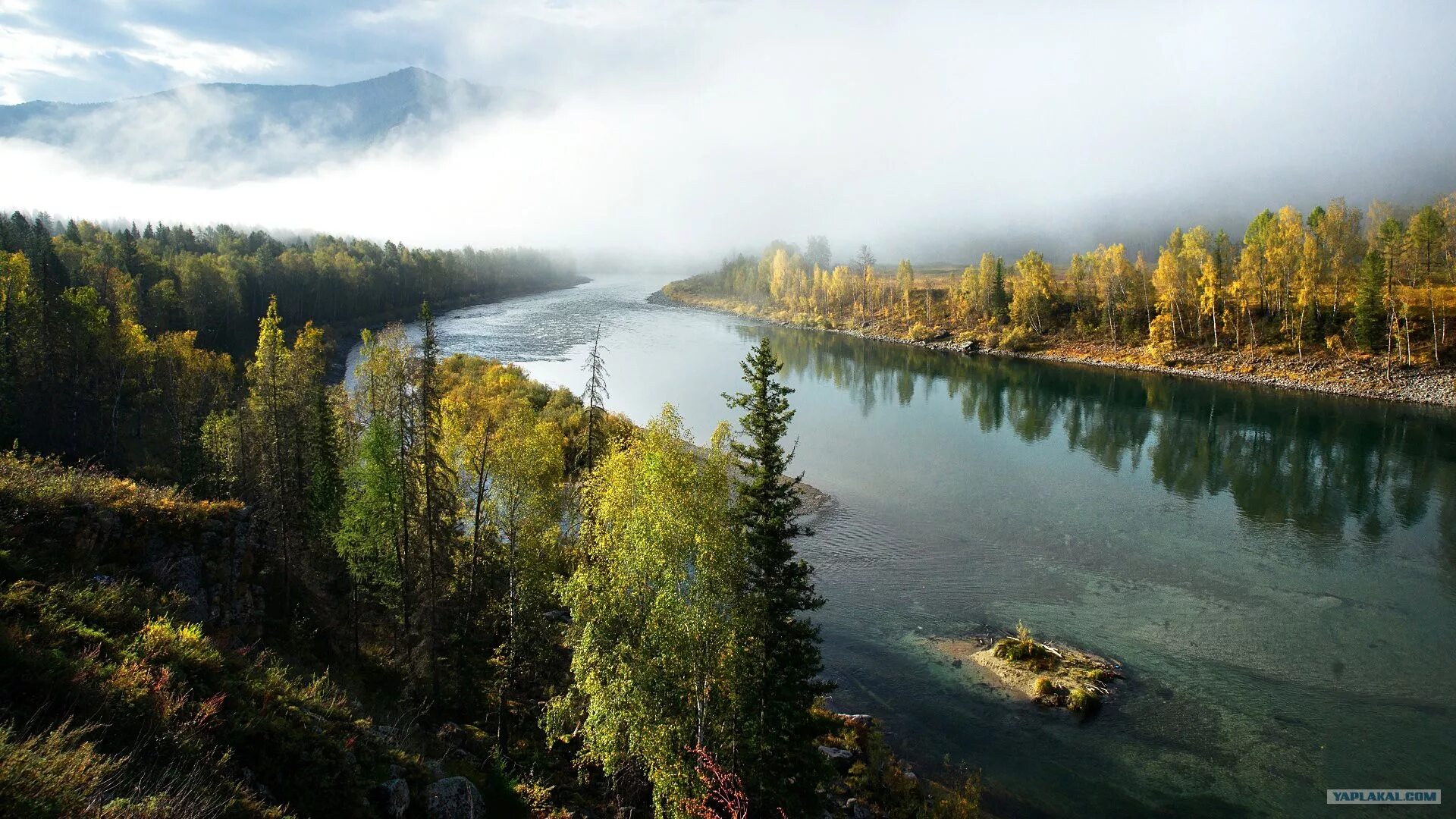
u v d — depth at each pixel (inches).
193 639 670.5
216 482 1894.7
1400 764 1121.4
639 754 808.9
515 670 1138.0
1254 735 1184.8
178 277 4207.7
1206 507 2276.1
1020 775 1082.7
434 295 7864.2
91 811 405.1
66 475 940.6
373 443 1148.5
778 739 824.3
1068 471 2657.5
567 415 2682.1
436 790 679.1
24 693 505.4
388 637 1232.2
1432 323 3821.4
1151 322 4872.0
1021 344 5615.2
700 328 7121.1
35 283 2625.5
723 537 820.6
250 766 567.8
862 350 5925.2
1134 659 1408.7
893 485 2496.3
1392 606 1626.5
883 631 1513.3
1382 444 2896.2
